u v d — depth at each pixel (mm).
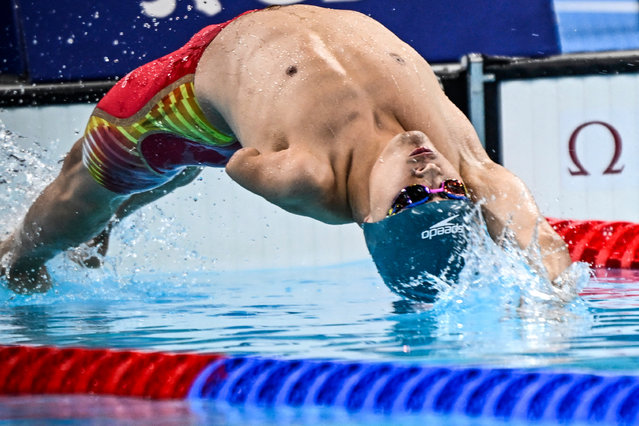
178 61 14516
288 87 12070
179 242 26734
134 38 26969
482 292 12172
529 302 12242
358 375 8820
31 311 14836
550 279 11719
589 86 27234
